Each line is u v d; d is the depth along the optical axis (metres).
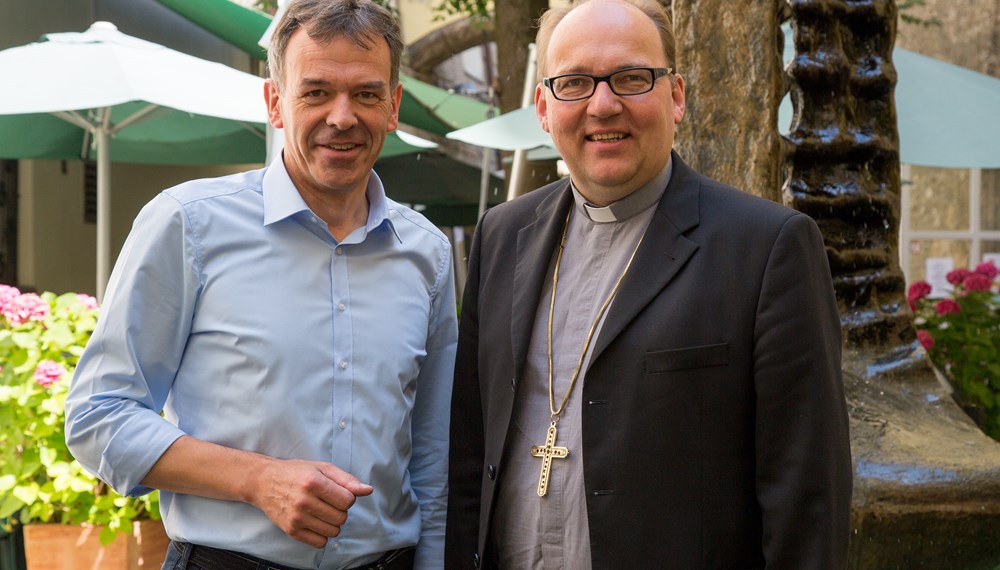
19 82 5.93
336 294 2.45
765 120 3.36
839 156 3.82
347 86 2.36
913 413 3.53
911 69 6.13
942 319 6.15
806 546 2.03
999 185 10.12
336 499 2.22
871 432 3.35
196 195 2.42
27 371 4.58
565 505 2.22
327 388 2.39
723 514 2.10
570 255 2.38
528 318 2.35
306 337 2.38
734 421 2.11
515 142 6.89
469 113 11.52
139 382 2.34
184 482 2.29
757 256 2.12
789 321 2.06
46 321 4.73
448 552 2.51
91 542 4.41
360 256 2.51
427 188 12.14
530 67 7.96
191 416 2.38
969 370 5.93
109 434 2.29
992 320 6.18
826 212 3.78
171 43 12.24
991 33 10.01
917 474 3.16
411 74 16.59
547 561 2.25
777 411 2.06
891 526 3.12
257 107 6.20
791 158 3.72
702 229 2.19
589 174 2.24
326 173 2.38
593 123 2.21
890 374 3.69
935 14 10.23
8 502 4.36
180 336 2.39
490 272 2.49
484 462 2.41
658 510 2.11
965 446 3.31
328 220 2.48
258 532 2.32
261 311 2.37
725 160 3.42
